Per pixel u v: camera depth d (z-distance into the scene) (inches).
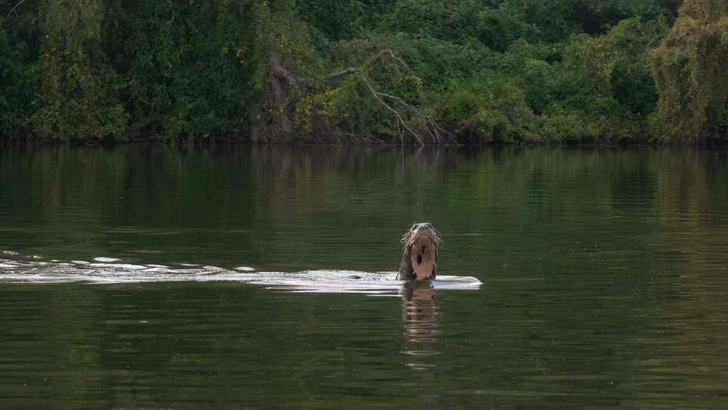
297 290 962.7
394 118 3255.4
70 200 1707.7
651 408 624.7
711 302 921.5
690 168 2504.9
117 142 3216.0
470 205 1701.5
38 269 1067.3
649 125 3472.0
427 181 2122.3
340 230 1392.7
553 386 666.2
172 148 3068.4
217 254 1189.7
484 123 3329.2
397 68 3282.5
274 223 1457.9
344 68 3282.5
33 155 2721.5
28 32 3154.5
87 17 3006.9
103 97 3147.1
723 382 675.4
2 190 1850.4
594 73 3631.9
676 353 743.7
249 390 654.5
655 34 3772.1
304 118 3139.8
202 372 691.4
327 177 2191.2
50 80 3105.3
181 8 3186.5
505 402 634.2
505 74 3668.8
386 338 782.5
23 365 705.6
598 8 4040.4
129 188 1913.1
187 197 1774.1
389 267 1111.0
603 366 710.5
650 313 874.8
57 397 640.4
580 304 911.7
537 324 831.7
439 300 923.4
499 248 1248.8
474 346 760.3
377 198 1793.8
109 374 686.5
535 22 4072.3
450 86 3518.7
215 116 3179.1
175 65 3179.1
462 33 3873.0
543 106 3629.4
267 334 792.3
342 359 723.4
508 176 2258.9
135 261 1134.4
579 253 1211.2
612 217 1557.6
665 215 1584.6
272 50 3184.1
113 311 866.1
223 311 868.6
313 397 642.2
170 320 835.4
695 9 3294.8
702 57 3245.6
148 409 618.5
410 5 3907.5
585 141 3535.9
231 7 3115.2
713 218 1549.0
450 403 633.0
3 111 3134.8
